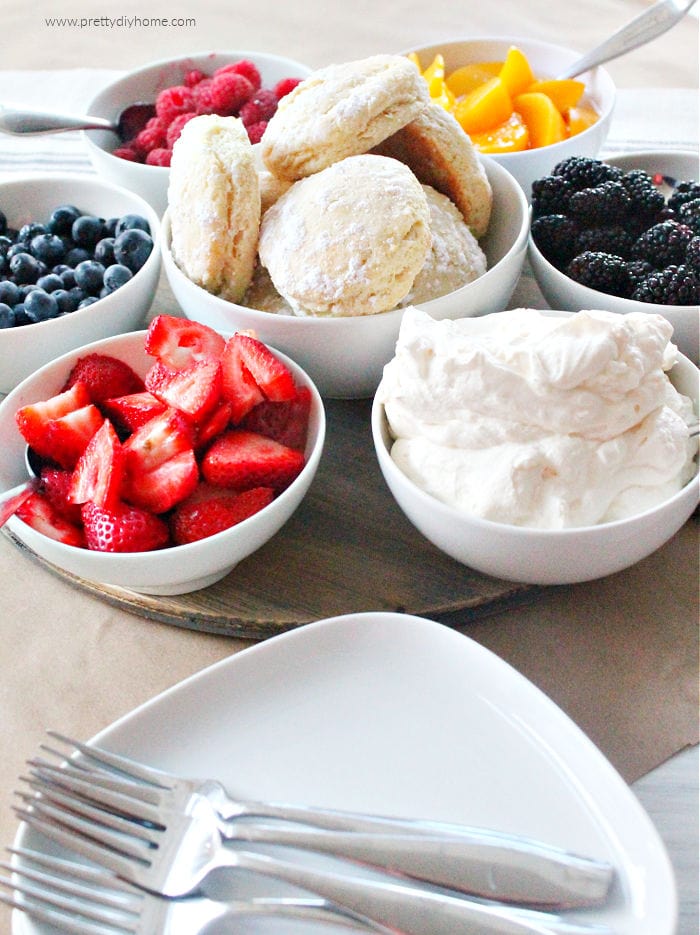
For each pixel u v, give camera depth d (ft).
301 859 2.70
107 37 8.52
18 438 4.20
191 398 4.00
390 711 3.15
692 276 4.38
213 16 8.71
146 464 3.84
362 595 3.81
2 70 8.10
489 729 3.07
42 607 3.93
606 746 3.25
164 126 6.48
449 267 4.54
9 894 2.77
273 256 4.38
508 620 3.74
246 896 2.66
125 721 3.07
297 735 3.12
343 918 2.54
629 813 2.75
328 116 4.46
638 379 3.42
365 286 4.13
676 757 3.21
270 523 3.67
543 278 4.79
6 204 5.73
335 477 4.36
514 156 5.61
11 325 4.88
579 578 3.52
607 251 4.81
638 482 3.48
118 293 4.82
